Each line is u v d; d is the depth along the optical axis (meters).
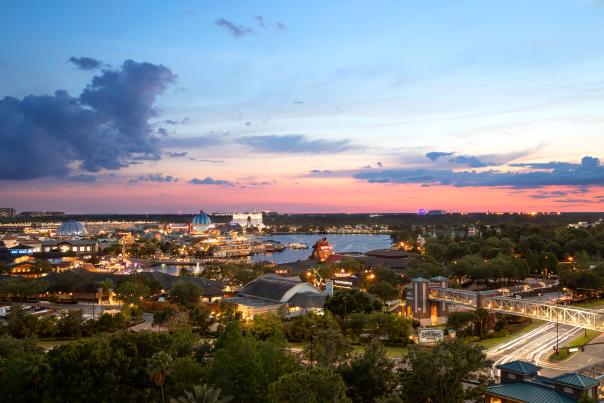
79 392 96.38
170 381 100.44
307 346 135.62
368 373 104.31
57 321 183.25
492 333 190.88
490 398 103.50
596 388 101.44
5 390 97.94
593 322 167.75
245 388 96.00
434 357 102.69
